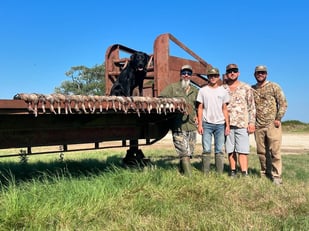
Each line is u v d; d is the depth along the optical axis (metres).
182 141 5.96
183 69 6.10
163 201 4.23
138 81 6.92
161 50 7.24
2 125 4.33
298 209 4.22
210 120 6.11
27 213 3.59
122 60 8.15
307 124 38.50
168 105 5.39
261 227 3.47
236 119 6.17
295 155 11.43
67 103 4.20
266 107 6.15
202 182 5.14
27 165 7.04
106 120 5.44
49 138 4.85
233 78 6.32
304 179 6.35
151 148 13.65
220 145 6.16
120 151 11.96
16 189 4.24
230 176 6.05
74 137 5.13
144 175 5.14
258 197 4.74
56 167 6.83
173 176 5.31
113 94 6.92
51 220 3.52
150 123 6.20
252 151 12.48
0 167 6.91
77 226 3.47
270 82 6.18
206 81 8.86
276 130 6.07
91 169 6.50
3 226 3.35
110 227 3.42
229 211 4.00
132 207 4.02
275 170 6.03
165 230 3.38
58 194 4.17
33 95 3.96
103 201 4.09
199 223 3.48
